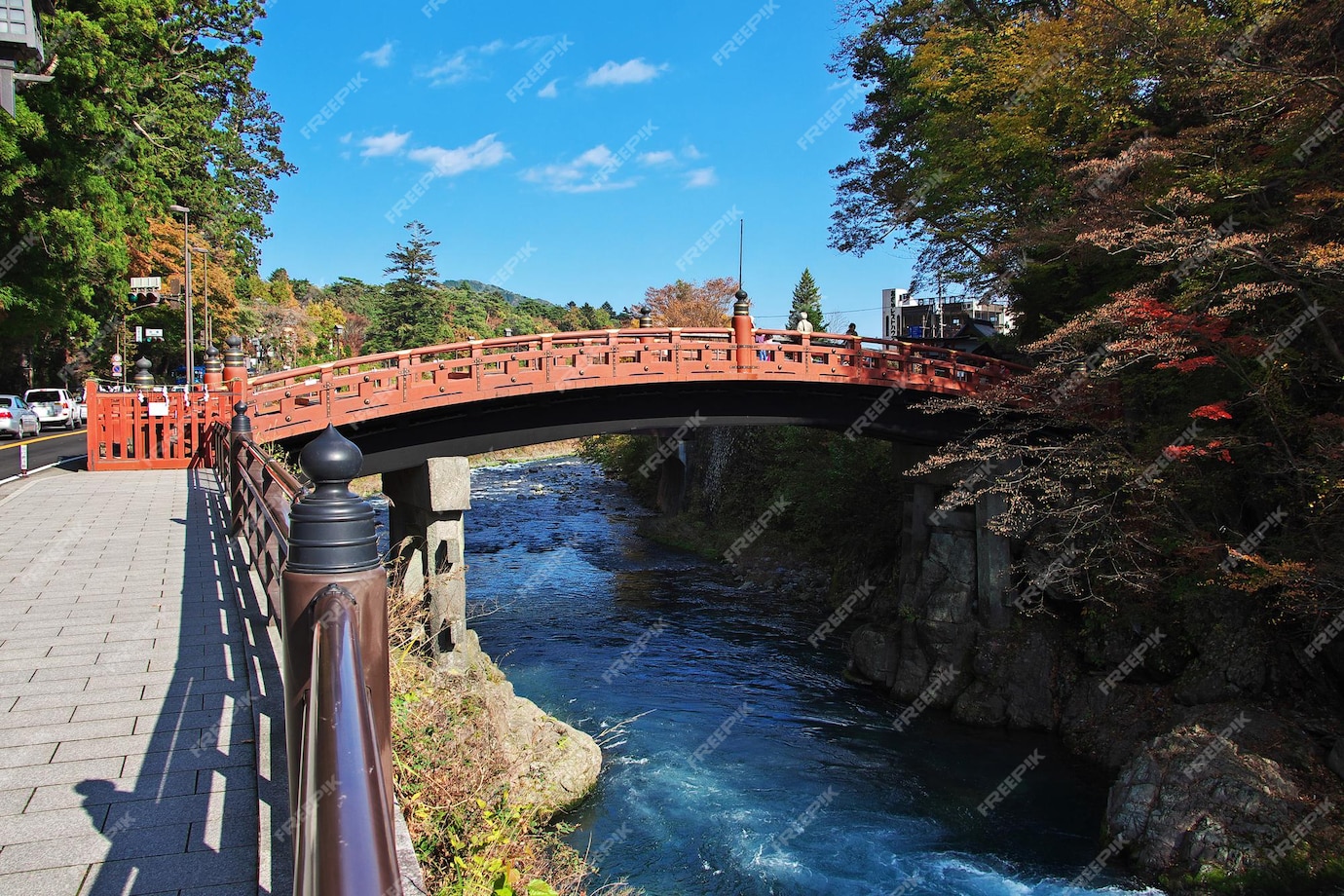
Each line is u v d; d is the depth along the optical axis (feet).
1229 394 48.44
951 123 71.67
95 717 14.88
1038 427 58.13
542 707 53.72
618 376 52.08
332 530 8.29
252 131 139.33
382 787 5.61
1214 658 46.14
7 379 130.00
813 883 35.76
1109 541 51.60
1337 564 39.50
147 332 121.39
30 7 38.06
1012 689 54.65
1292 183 43.75
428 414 50.55
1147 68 58.03
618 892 29.86
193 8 106.93
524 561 97.45
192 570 26.27
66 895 9.62
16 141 59.93
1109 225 52.49
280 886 9.66
